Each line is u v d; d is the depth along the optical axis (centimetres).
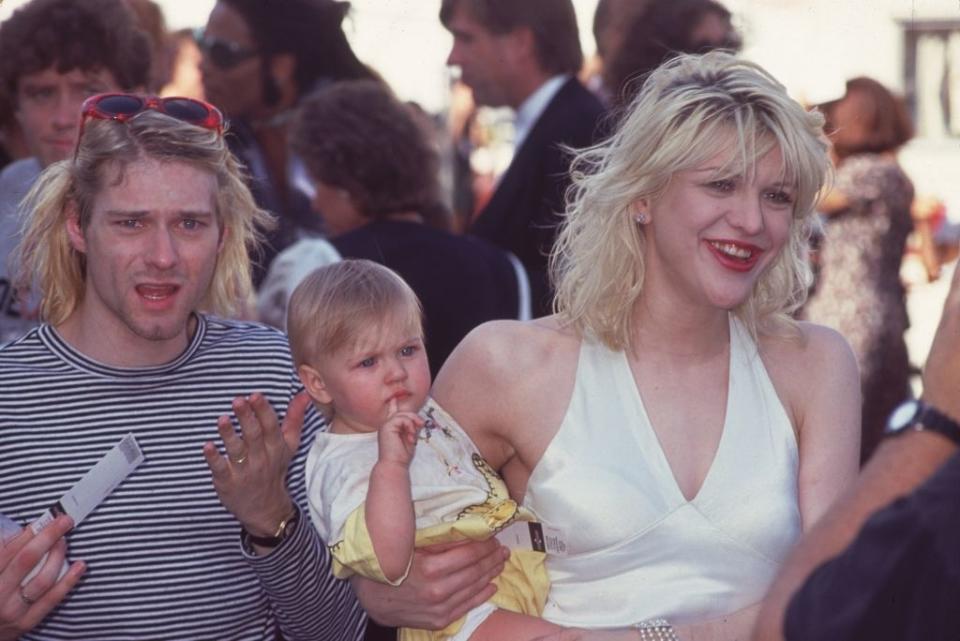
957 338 223
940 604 209
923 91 1091
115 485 318
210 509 325
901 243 727
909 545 210
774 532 322
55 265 335
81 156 320
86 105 322
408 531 307
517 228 556
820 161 319
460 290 473
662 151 315
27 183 468
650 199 327
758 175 314
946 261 988
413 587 318
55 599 302
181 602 324
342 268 335
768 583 319
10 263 426
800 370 343
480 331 347
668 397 333
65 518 303
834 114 732
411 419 313
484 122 1029
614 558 322
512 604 328
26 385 324
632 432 329
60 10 457
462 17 584
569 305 342
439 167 521
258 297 498
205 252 323
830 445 336
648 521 321
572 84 570
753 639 232
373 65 677
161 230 315
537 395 335
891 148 731
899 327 719
